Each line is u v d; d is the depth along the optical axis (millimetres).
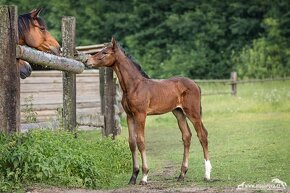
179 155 15445
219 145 16750
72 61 12258
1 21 10016
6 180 9523
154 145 17578
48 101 18219
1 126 10016
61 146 10617
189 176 12266
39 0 41844
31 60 10555
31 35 14133
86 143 12078
